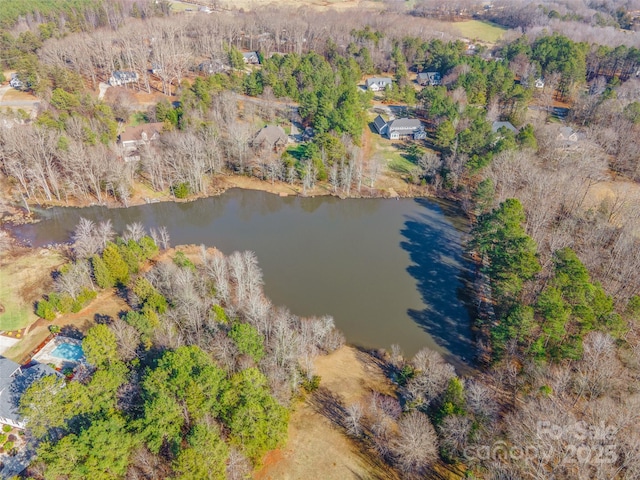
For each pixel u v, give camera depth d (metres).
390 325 89.31
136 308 83.44
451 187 135.50
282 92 179.00
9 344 78.81
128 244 97.75
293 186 138.12
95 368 68.00
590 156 128.88
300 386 71.88
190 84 190.62
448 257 110.12
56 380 58.16
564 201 113.06
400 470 60.00
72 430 55.19
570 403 65.31
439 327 89.19
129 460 52.25
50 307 83.75
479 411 61.81
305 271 104.25
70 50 185.38
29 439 61.25
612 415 59.25
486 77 186.12
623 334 75.44
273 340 75.81
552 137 139.75
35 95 171.25
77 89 167.25
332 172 134.62
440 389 65.44
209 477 49.06
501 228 90.50
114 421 52.25
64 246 106.69
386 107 191.88
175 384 56.59
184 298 77.88
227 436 57.78
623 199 109.31
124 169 125.06
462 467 59.38
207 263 100.00
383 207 130.88
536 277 83.50
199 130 139.88
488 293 97.50
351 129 147.00
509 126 155.38
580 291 72.50
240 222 123.38
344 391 72.75
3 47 197.12
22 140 118.06
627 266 88.06
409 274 104.12
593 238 99.38
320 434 64.75
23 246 107.25
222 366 66.88
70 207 123.00
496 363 76.38
